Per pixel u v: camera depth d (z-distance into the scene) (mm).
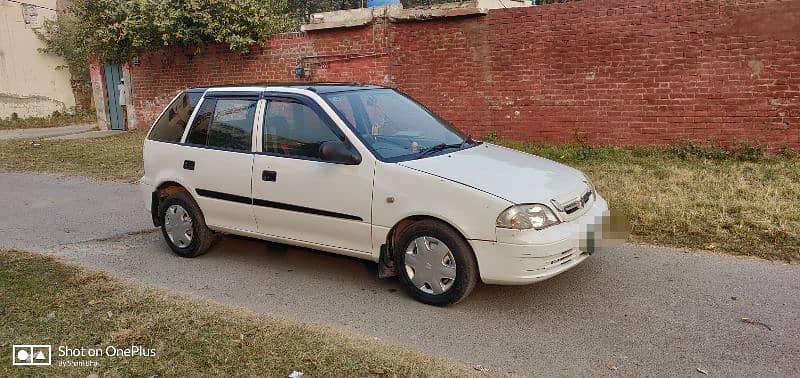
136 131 16062
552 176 4586
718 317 4152
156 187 5969
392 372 3504
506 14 10219
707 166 8438
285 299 4734
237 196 5328
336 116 4836
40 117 21719
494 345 3865
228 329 4105
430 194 4316
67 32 21031
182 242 5832
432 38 11008
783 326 3988
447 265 4367
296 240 5117
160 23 12805
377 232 4602
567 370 3535
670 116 9312
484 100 10742
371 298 4711
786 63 8391
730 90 8820
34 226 7148
